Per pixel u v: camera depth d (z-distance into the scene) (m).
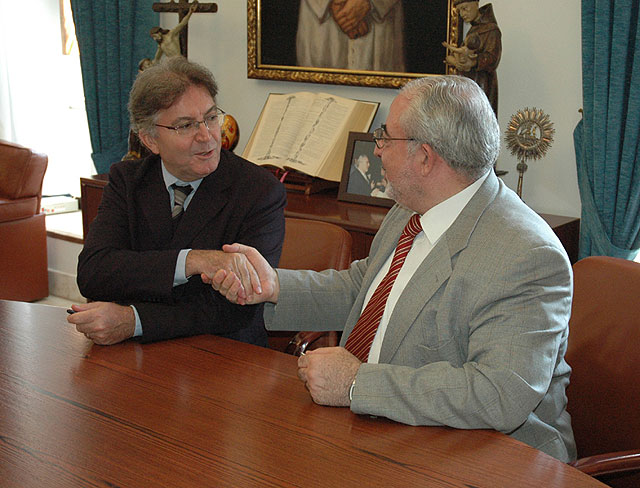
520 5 2.86
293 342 2.00
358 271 1.88
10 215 4.16
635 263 1.68
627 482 1.62
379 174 2.93
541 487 1.07
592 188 2.64
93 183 3.53
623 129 2.56
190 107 1.85
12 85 5.16
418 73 3.13
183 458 1.13
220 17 3.78
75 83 5.11
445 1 2.99
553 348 1.35
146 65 3.53
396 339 1.52
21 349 1.56
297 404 1.33
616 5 2.44
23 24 5.06
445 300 1.45
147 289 1.78
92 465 1.10
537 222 1.50
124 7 4.02
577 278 1.74
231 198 1.99
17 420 1.24
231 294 1.71
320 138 3.17
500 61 2.94
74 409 1.29
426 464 1.13
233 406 1.31
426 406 1.27
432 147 1.49
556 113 2.85
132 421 1.25
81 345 1.60
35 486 1.05
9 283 4.25
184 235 1.98
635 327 1.61
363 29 3.23
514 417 1.28
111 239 1.97
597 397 1.65
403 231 1.69
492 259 1.42
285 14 3.44
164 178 2.06
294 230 2.15
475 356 1.37
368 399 1.28
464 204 1.55
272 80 3.62
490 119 1.50
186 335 1.68
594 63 2.54
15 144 4.19
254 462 1.12
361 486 1.06
